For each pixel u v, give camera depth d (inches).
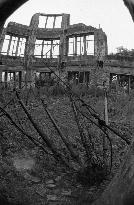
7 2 152.8
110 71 942.4
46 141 255.9
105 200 112.7
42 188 204.7
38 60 1039.0
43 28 1122.7
